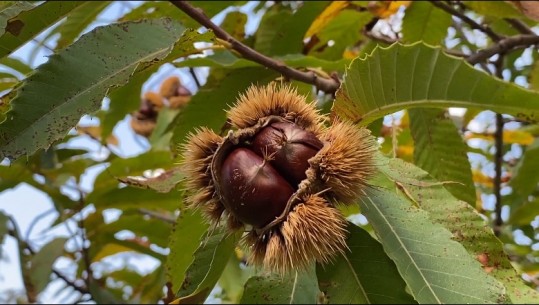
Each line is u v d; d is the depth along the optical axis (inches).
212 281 10.3
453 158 14.3
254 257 8.9
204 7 14.9
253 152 8.8
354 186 8.6
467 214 9.8
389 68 9.1
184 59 13.1
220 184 8.8
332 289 10.2
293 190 8.5
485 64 17.4
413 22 16.9
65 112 8.3
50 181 18.1
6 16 9.6
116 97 17.1
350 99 9.4
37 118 8.2
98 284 19.1
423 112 14.4
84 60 8.7
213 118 14.2
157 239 19.2
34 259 17.3
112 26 9.1
